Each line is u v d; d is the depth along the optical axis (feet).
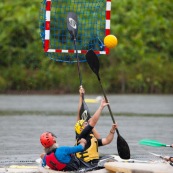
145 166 77.51
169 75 243.60
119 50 249.14
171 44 264.31
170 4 273.13
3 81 233.35
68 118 154.92
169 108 181.27
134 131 133.18
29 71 236.22
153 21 264.52
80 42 121.08
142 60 251.19
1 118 154.20
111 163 78.74
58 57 125.70
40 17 104.53
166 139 122.83
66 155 79.61
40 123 144.87
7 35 246.06
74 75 233.96
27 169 88.28
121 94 230.48
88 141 83.20
